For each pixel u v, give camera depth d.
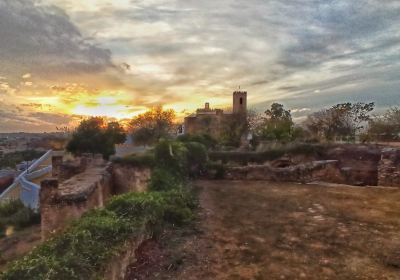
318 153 20.62
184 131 51.84
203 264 6.42
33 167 40.72
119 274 5.57
